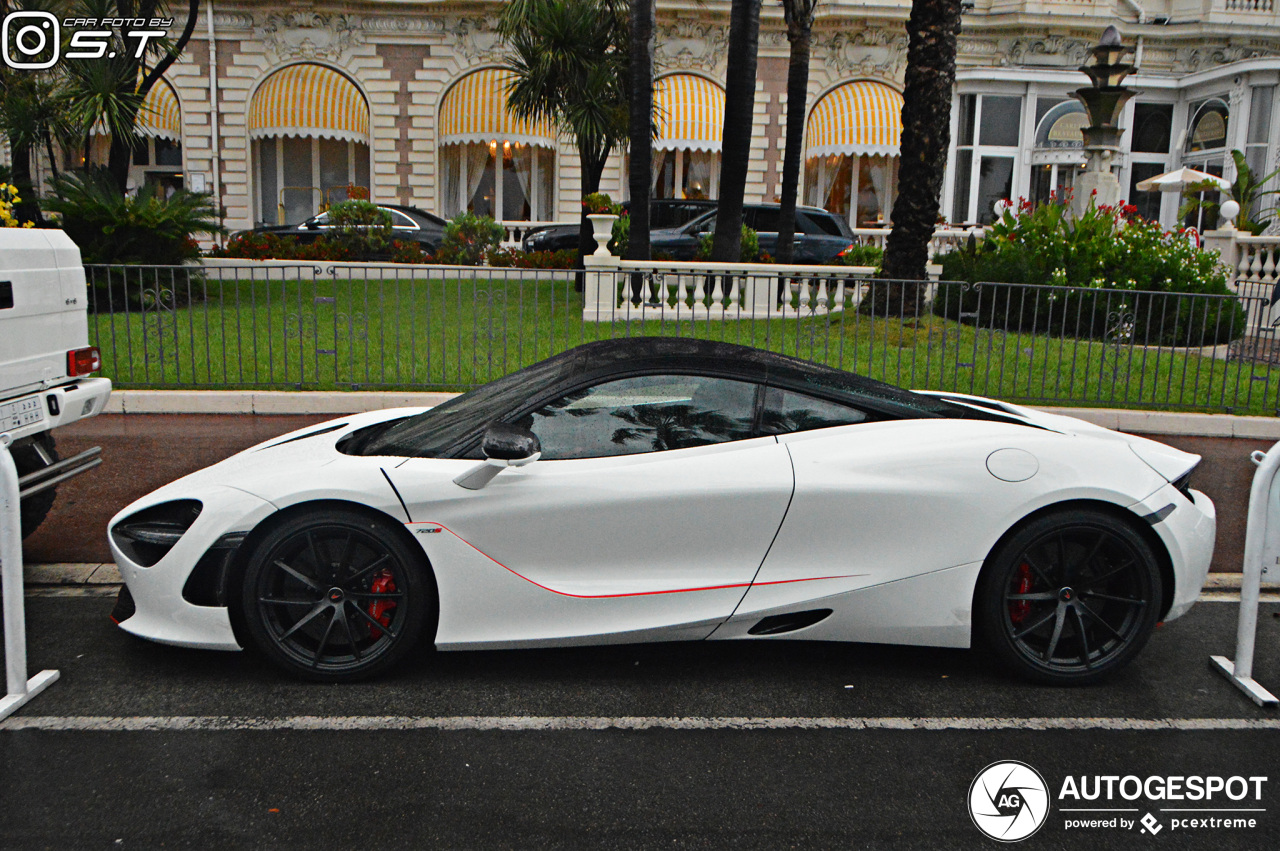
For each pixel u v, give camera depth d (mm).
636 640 3717
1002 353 9055
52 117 13836
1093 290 8906
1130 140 25859
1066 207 13789
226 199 24484
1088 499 3666
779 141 24984
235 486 3727
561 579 3682
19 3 13523
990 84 24859
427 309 9328
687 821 2873
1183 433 8680
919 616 3703
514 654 4082
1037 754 3295
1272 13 25125
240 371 9164
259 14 23766
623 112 15758
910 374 9617
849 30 24406
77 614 4488
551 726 3455
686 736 3393
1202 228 24516
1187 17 25328
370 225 18891
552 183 24891
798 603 3674
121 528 3852
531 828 2826
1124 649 3748
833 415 3877
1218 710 3648
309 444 4195
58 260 4625
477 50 24125
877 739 3387
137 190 13367
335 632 3803
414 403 8766
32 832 2766
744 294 12164
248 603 3658
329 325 11789
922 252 11008
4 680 3773
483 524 3633
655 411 3795
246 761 3186
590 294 12203
